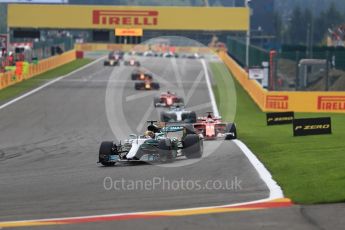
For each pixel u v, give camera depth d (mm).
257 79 193500
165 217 42469
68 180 61125
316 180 54562
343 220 40688
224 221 40938
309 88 193875
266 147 82250
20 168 72250
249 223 40250
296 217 41625
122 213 44344
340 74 195750
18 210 47094
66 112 145750
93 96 184000
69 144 95688
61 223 41469
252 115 146125
